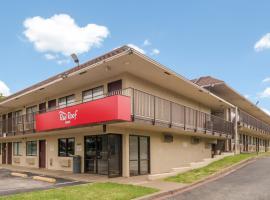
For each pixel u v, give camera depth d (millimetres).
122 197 11648
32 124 24156
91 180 16859
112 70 18125
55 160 24000
